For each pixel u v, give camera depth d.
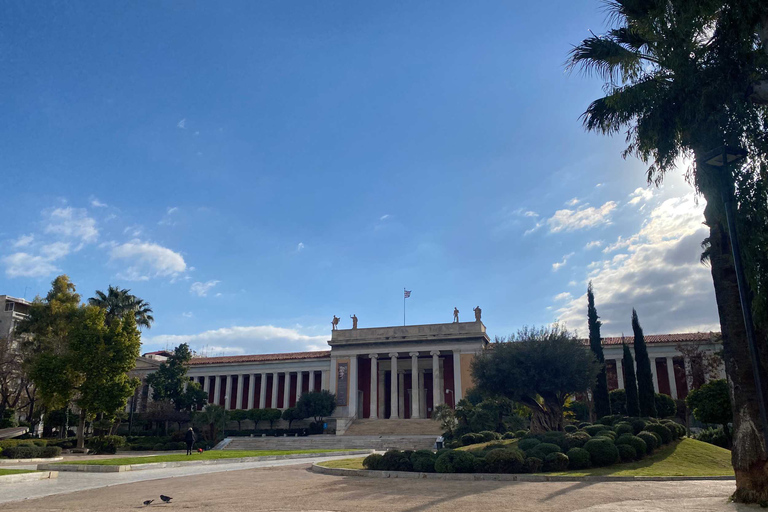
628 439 22.92
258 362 75.50
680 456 23.45
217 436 58.59
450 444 37.28
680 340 58.94
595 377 31.86
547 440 23.25
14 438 47.06
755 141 13.79
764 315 13.30
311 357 73.88
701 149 14.38
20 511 13.86
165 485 19.67
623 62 16.78
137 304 56.56
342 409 68.81
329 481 19.25
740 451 13.17
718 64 13.82
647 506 12.60
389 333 70.62
